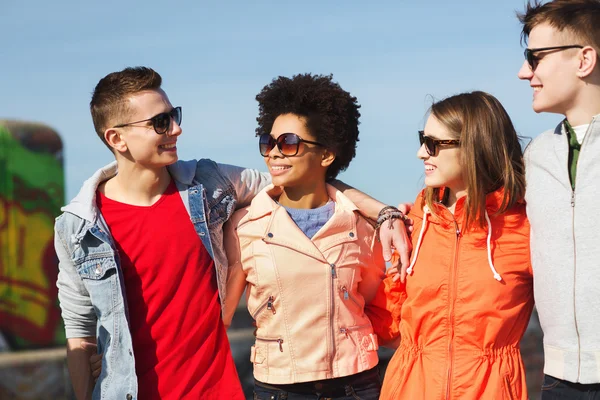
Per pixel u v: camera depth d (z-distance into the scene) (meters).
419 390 3.22
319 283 3.33
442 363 3.20
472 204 3.17
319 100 3.42
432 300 3.24
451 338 3.19
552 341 2.93
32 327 9.35
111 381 3.20
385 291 3.52
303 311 3.33
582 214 2.86
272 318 3.36
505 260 3.15
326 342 3.32
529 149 3.19
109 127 3.30
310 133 3.42
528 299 3.21
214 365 3.28
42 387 8.78
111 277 3.22
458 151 3.22
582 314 2.82
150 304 3.25
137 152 3.27
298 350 3.32
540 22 3.04
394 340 3.59
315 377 3.30
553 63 2.99
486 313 3.14
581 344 2.84
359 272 3.44
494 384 3.12
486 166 3.20
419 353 3.28
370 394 3.41
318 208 3.51
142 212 3.31
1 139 9.28
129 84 3.28
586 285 2.81
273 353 3.36
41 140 9.51
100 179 3.36
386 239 3.33
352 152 3.68
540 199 3.01
